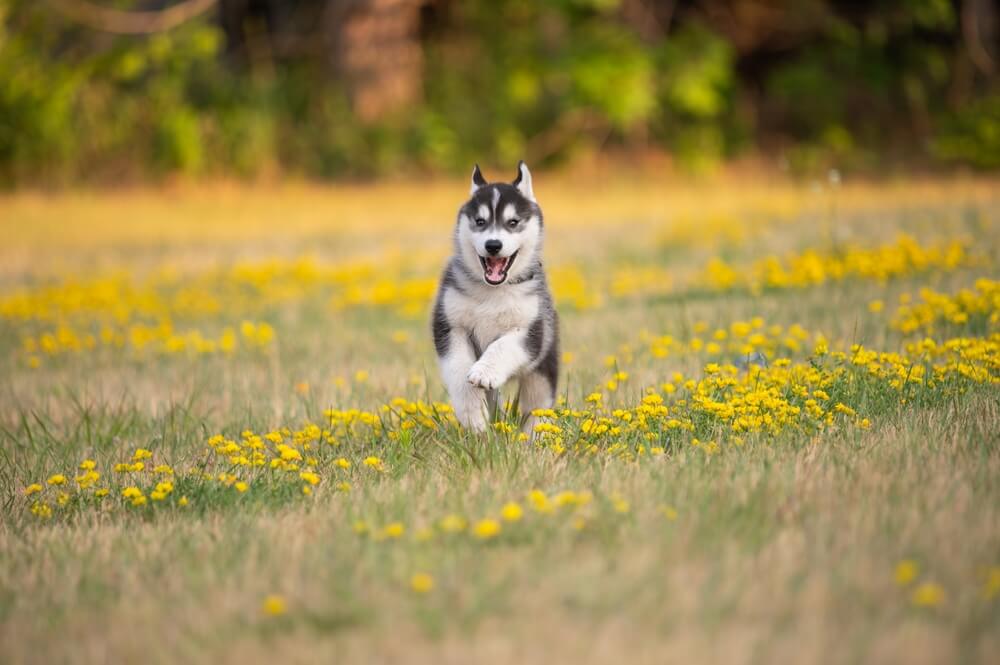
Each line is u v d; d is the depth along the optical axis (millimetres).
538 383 9586
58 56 40156
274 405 10984
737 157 41406
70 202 36125
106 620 5770
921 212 23094
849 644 4891
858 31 41594
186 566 6434
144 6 41500
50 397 12320
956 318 11219
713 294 16156
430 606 5504
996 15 40469
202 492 7941
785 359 9688
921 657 4770
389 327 15625
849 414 8719
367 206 33688
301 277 20156
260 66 43812
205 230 29172
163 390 12344
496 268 9250
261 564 6363
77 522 7594
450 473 8000
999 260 16328
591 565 5875
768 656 4852
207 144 39375
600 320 14750
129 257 24438
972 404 8672
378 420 9555
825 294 14953
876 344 11625
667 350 12086
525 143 41125
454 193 36750
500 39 42625
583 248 22828
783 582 5582
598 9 39938
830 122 40969
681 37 40719
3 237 27891
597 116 40938
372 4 40156
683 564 5875
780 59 44312
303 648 5207
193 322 17016
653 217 27953
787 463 7492
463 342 9484
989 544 5902
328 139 40438
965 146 37062
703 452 7891
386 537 6570
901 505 6570
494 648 5039
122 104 39969
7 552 6949
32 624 5781
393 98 40594
